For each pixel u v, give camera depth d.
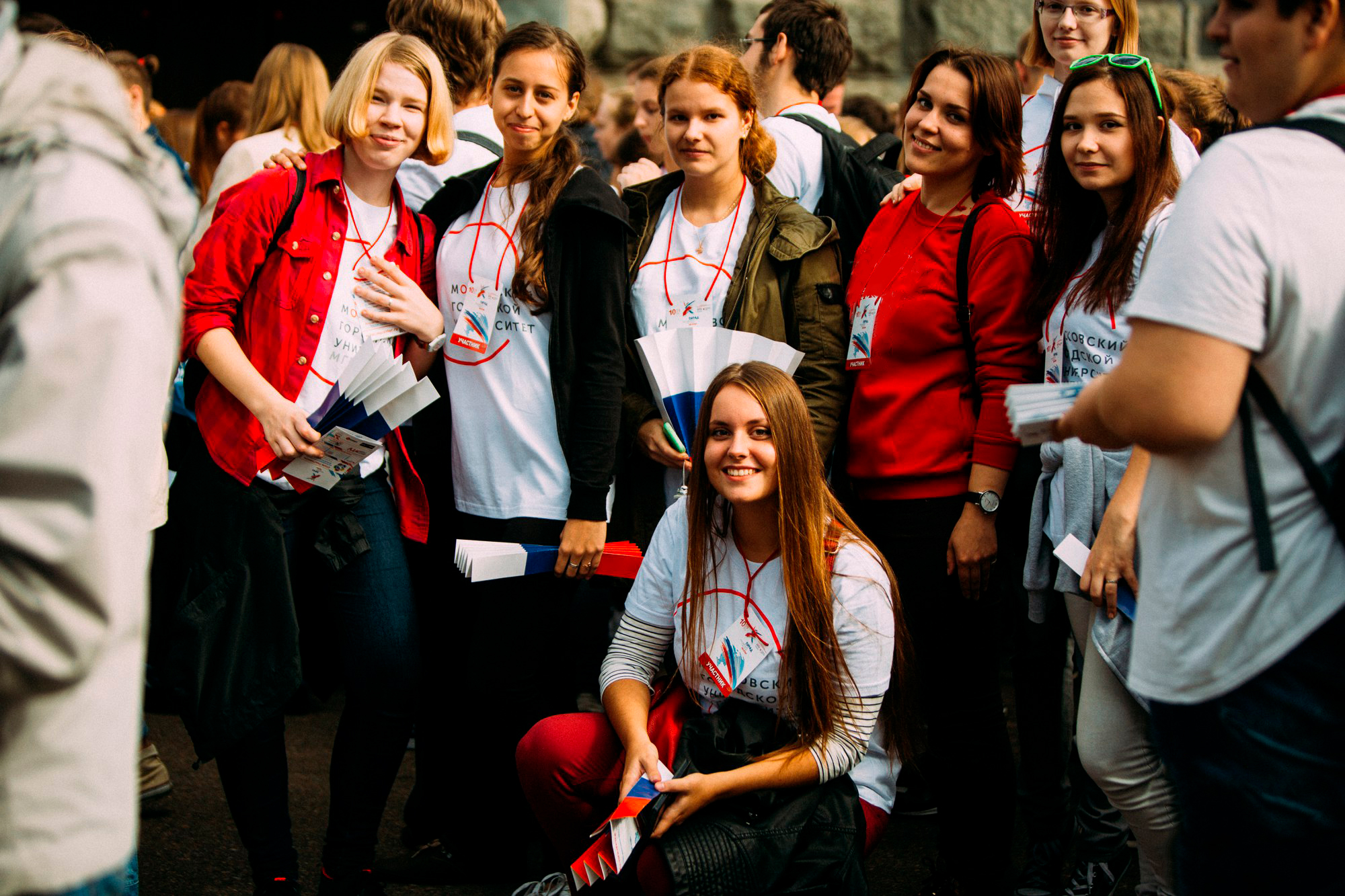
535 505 2.78
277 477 2.54
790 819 2.17
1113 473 2.40
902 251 2.75
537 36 2.78
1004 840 2.66
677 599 2.48
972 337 2.63
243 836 2.61
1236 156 1.48
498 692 2.77
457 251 2.83
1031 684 2.80
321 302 2.62
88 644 1.19
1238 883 1.56
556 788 2.39
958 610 2.63
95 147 1.28
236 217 2.59
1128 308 1.53
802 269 2.85
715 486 2.34
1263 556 1.48
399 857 2.96
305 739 3.73
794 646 2.30
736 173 2.94
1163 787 2.25
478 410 2.81
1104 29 3.32
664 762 2.29
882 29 5.48
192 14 5.95
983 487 2.56
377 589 2.68
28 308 1.17
